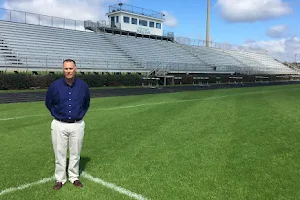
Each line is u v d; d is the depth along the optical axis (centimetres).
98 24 4122
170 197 400
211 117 1012
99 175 475
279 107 1274
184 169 505
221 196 404
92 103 1395
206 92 2128
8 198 395
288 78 4959
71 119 412
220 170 500
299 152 605
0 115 1025
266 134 761
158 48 4075
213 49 5366
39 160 549
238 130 807
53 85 410
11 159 554
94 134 760
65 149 428
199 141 689
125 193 410
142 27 4644
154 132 782
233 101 1519
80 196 400
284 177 471
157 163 535
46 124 877
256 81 4156
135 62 3291
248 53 6150
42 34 2877
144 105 1327
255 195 408
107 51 3234
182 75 3278
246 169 506
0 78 1886
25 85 1989
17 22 2825
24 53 2469
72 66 400
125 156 576
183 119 972
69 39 3062
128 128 832
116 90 2184
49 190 419
